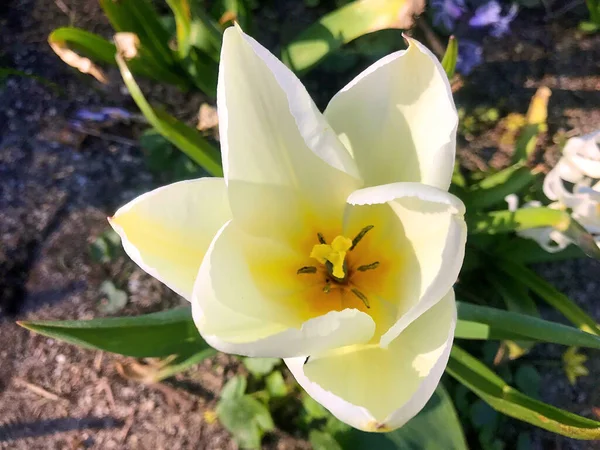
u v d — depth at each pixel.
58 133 0.26
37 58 0.27
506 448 0.22
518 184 0.18
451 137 0.12
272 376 0.22
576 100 0.26
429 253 0.12
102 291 0.24
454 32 0.27
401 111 0.13
